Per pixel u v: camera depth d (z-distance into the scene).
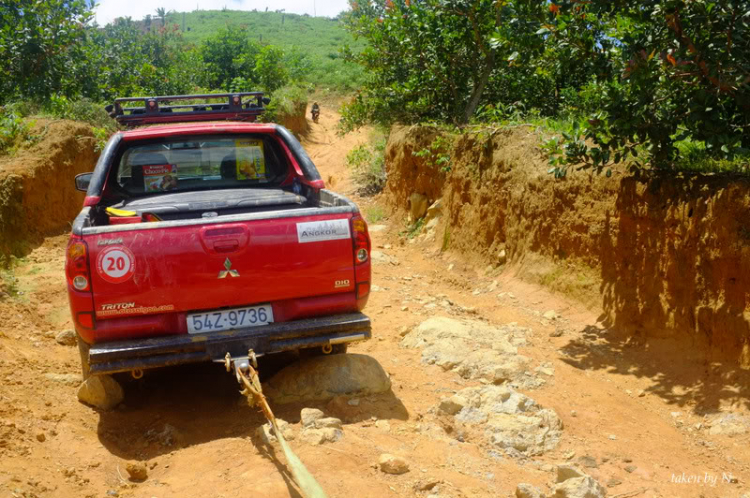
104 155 5.48
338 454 3.85
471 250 9.72
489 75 13.33
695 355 5.45
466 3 12.22
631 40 5.79
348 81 45.84
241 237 4.46
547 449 4.25
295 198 5.79
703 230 5.53
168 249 4.35
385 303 7.74
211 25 104.38
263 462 3.79
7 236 9.55
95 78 18.92
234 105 7.12
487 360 5.55
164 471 3.87
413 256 10.84
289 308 4.67
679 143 6.77
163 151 5.95
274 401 4.82
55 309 7.33
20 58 16.73
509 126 9.55
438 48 13.48
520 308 7.45
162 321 4.41
